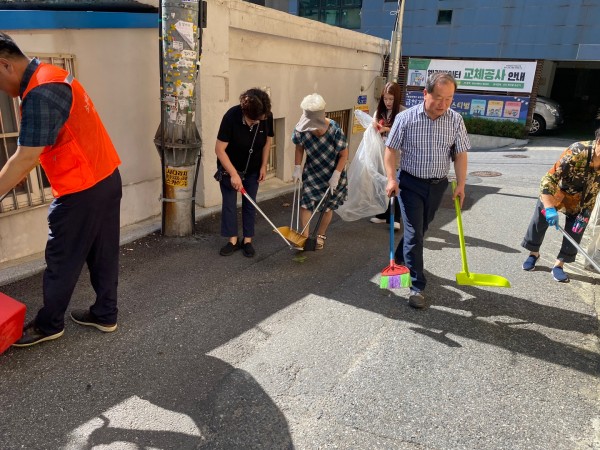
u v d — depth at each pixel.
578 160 3.84
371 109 10.76
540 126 16.78
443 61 15.81
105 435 2.23
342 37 8.62
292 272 4.18
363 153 5.41
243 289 3.80
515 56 20.97
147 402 2.46
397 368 2.86
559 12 19.64
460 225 3.64
